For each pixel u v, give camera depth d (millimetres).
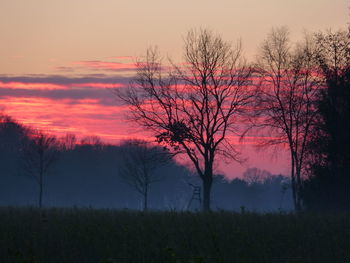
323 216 51688
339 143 75562
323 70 82938
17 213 54906
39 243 30938
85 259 27281
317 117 83750
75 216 48750
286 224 41781
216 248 26984
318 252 30344
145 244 29938
